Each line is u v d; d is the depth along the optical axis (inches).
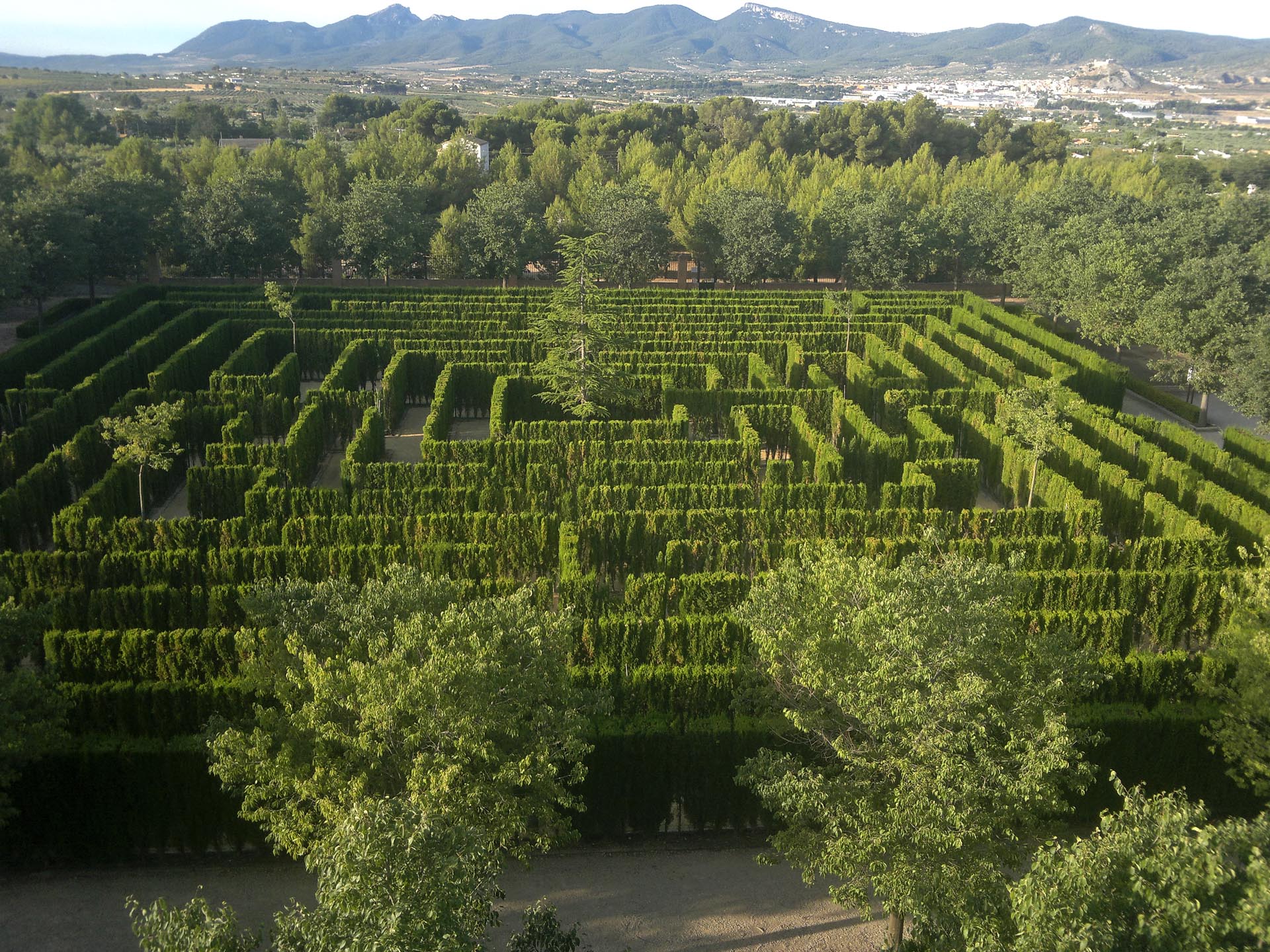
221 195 3742.6
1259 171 6860.2
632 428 2258.9
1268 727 1176.2
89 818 1130.0
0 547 1819.6
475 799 857.5
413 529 1743.4
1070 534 1855.3
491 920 799.7
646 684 1250.6
